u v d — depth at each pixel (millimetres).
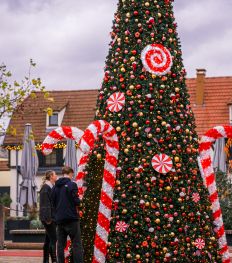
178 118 12461
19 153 51562
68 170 13023
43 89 20516
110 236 12000
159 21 12633
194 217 12289
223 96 49094
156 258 11922
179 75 12648
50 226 16312
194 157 12570
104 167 12227
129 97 12344
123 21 12719
